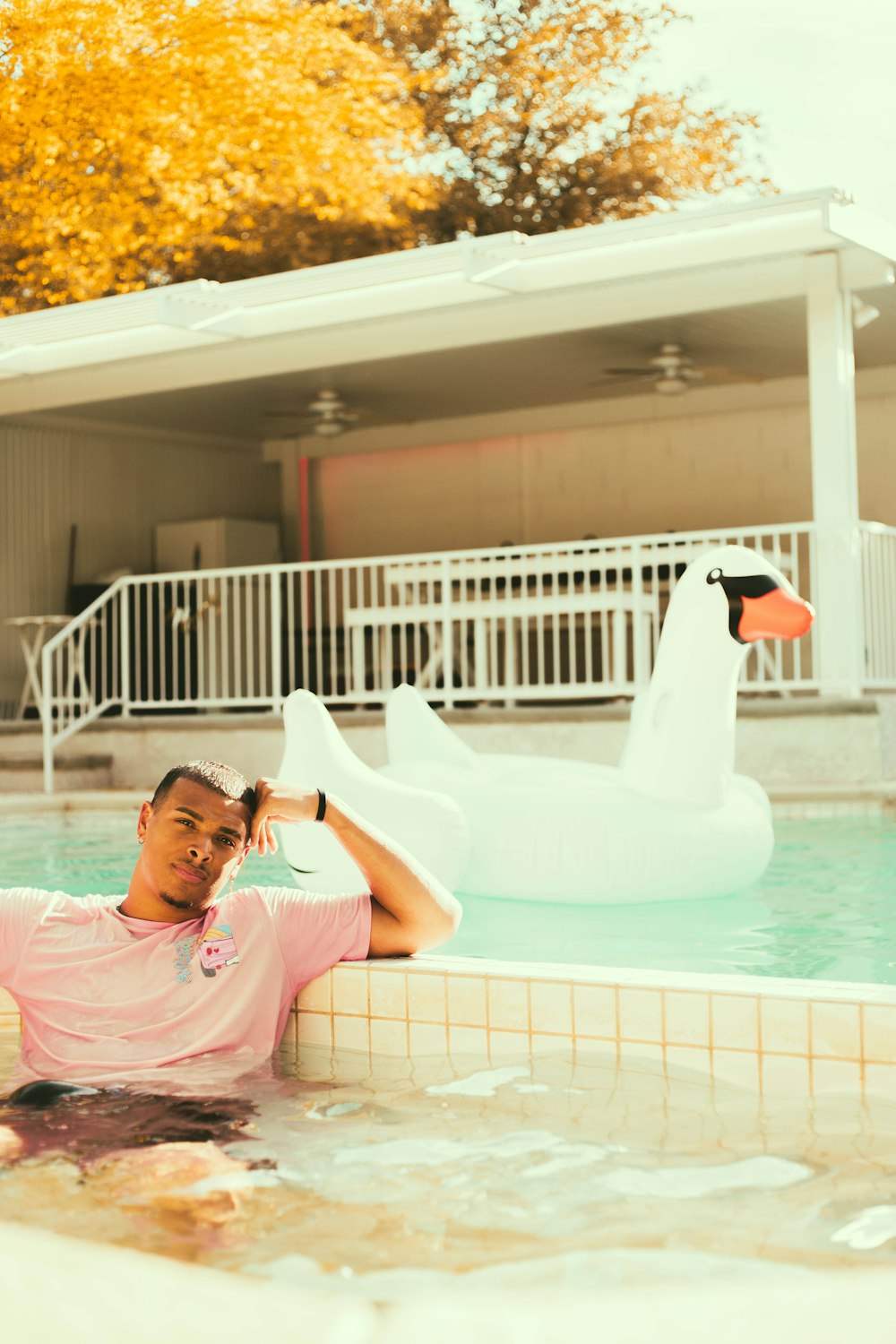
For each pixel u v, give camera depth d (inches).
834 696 398.3
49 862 282.2
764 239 387.9
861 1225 77.7
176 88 788.0
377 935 126.1
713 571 212.2
